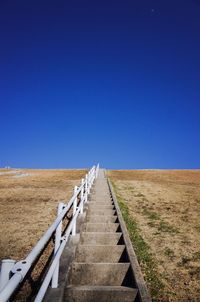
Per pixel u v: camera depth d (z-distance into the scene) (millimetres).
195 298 5797
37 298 3596
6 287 2477
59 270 5898
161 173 33312
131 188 19812
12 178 27922
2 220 11383
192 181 25406
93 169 23328
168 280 6492
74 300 5398
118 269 6402
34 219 11508
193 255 7887
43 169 41188
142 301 4996
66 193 17922
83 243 8383
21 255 7809
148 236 9422
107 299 5406
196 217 12055
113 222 10383
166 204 14656
